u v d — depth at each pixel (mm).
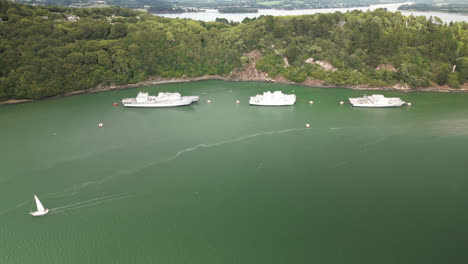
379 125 192500
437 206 123188
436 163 150750
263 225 115812
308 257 102688
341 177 141750
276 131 186750
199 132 186125
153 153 162375
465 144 167375
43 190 133625
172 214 121375
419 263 99688
